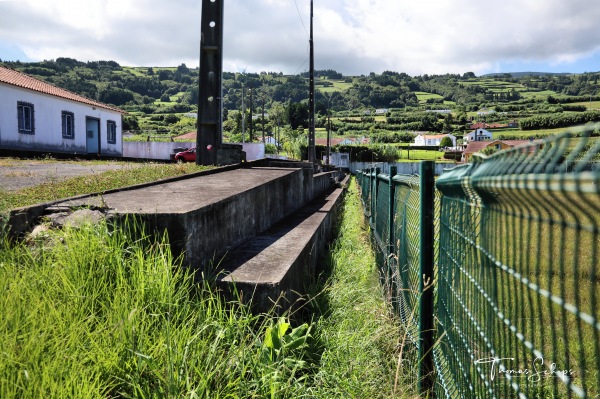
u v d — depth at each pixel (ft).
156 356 8.43
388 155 261.65
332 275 17.81
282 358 9.73
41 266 10.50
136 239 11.94
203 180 22.52
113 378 7.91
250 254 14.85
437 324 10.12
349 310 13.75
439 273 9.80
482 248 5.77
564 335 3.25
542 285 6.43
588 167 2.49
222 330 9.43
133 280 10.14
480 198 5.75
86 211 12.67
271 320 10.49
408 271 13.52
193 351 8.71
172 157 142.31
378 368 10.75
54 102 100.12
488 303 5.53
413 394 10.14
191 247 12.25
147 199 14.83
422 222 10.34
